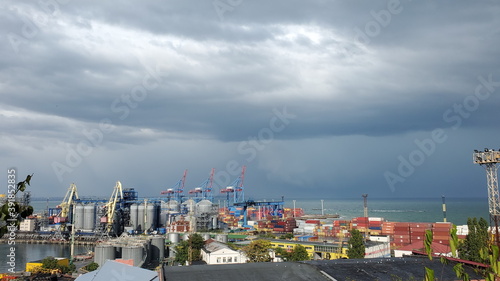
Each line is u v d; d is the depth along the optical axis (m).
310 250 130.00
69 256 172.00
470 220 86.00
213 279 40.12
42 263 114.12
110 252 127.88
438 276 41.62
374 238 147.62
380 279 41.00
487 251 13.07
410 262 46.94
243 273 42.06
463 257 83.31
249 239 187.62
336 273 42.44
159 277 44.66
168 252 163.12
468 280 13.45
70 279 98.31
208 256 114.56
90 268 119.06
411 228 149.88
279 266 44.62
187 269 43.12
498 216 73.25
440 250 86.69
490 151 74.12
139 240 141.25
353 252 105.00
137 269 49.41
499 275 12.34
